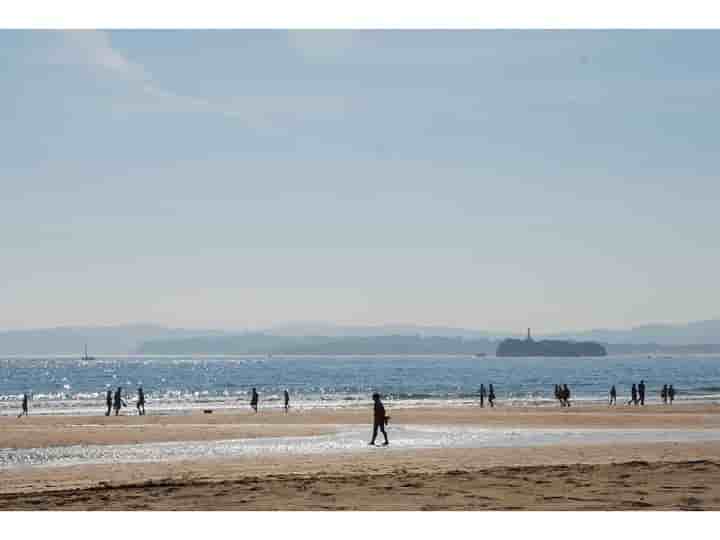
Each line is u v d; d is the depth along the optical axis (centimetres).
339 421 5853
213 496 1797
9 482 2380
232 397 12838
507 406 8850
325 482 2016
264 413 7162
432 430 4825
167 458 3209
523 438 4184
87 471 2686
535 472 2183
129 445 3850
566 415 6419
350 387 17275
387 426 5178
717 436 4269
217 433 4519
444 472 2248
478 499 1703
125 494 1859
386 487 1900
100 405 9744
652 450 3288
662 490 1808
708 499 1683
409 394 13262
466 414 6612
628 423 5416
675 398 11194
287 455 3266
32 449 3650
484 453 3188
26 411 7088
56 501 1772
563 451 3250
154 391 15850
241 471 2573
